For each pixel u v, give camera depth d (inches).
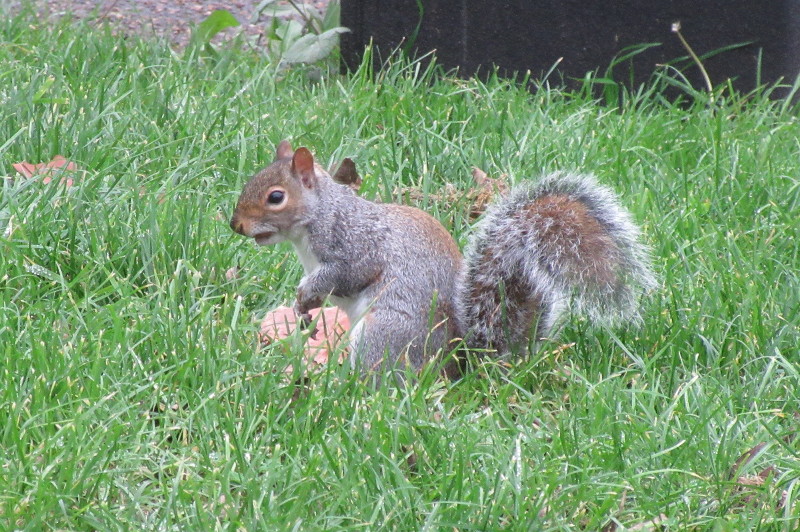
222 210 353.1
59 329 285.3
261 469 238.2
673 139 438.9
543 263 292.5
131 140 404.5
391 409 259.1
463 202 375.9
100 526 216.7
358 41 523.5
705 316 310.5
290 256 338.3
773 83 492.1
